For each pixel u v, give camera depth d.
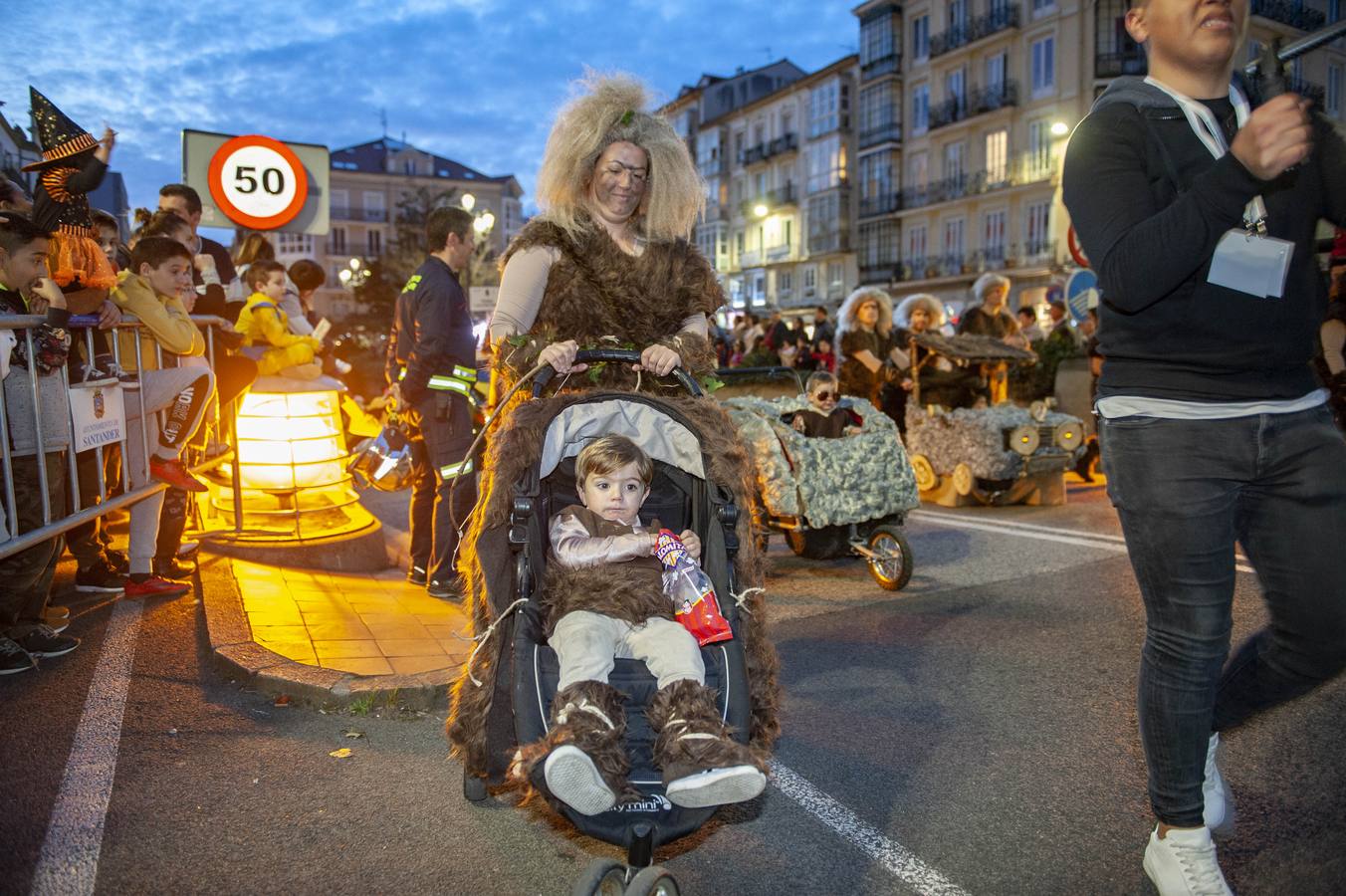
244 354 6.36
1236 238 2.28
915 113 40.66
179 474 5.54
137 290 5.25
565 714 2.42
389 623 5.07
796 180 50.69
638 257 3.60
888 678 4.62
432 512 5.98
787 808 3.35
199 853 2.98
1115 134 2.41
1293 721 3.90
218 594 5.29
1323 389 2.51
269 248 8.15
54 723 3.86
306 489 6.81
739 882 2.90
